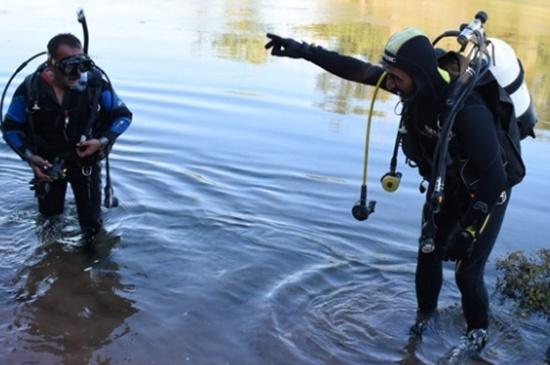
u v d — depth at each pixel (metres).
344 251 4.62
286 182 5.75
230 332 3.55
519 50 10.95
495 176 3.03
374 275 4.31
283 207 5.25
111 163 5.91
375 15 14.13
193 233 4.70
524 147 7.13
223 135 6.82
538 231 5.11
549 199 5.75
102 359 3.24
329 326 3.70
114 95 4.25
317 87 9.02
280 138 6.84
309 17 13.55
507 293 4.17
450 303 4.03
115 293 3.86
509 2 16.95
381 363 3.40
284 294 3.98
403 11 14.83
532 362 3.47
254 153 6.38
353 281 4.22
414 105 3.20
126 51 9.89
